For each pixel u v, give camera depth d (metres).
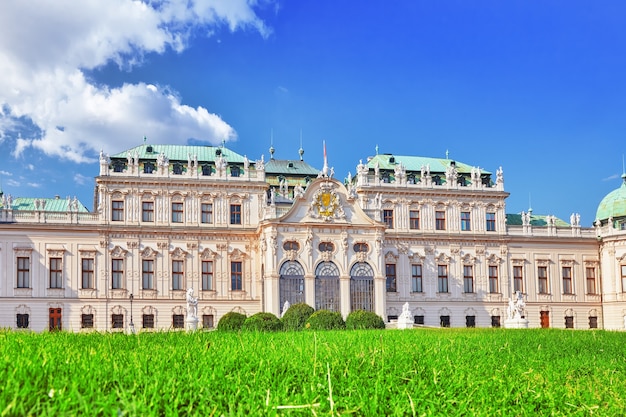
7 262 94.44
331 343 31.38
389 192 107.25
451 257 108.25
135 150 104.12
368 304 97.06
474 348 34.81
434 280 107.06
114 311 97.00
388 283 105.19
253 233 102.12
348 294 96.19
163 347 26.50
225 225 102.38
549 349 37.72
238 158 106.75
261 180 104.12
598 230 114.56
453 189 109.69
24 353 20.81
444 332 50.69
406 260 106.38
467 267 108.94
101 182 98.56
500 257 110.00
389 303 104.50
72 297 95.81
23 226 95.19
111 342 28.45
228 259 101.62
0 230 94.56
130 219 99.19
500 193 111.12
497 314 108.69
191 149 107.19
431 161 115.25
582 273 113.12
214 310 100.12
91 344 27.19
